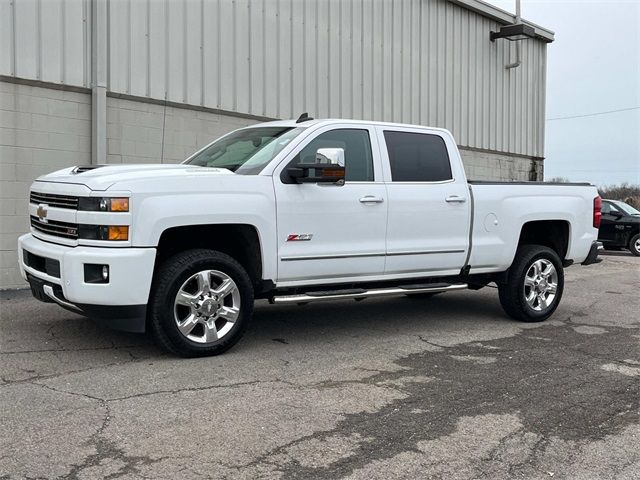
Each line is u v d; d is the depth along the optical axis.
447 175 6.68
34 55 8.87
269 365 5.20
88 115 9.46
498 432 3.96
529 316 7.29
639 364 5.64
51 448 3.47
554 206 7.41
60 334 5.98
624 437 3.98
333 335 6.40
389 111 14.44
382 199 6.09
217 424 3.89
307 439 3.72
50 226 5.34
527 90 19.03
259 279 5.58
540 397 4.64
